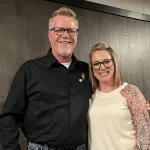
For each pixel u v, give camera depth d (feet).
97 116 5.52
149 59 10.81
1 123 5.38
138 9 10.68
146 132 5.24
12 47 7.41
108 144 5.41
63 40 5.45
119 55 9.79
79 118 5.39
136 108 5.37
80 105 5.49
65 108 5.32
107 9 9.42
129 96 5.49
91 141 5.59
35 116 5.30
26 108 5.56
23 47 7.60
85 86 5.80
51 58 5.66
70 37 5.50
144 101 5.50
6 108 5.41
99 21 9.27
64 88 5.48
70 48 5.56
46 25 8.07
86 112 5.58
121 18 9.93
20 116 5.59
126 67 9.97
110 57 5.65
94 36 9.10
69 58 5.72
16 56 7.47
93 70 5.81
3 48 7.27
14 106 5.40
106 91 5.78
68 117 5.27
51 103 5.31
